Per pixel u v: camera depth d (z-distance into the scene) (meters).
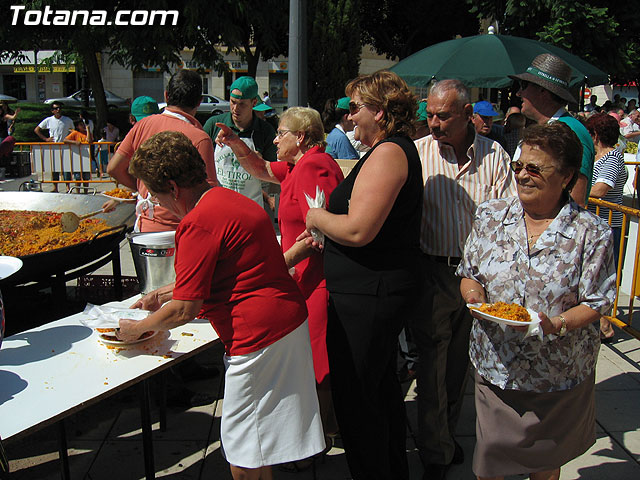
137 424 3.44
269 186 5.71
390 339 2.47
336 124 6.62
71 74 33.44
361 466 2.64
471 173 2.86
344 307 2.46
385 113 2.41
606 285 2.11
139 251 3.04
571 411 2.24
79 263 3.94
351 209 2.30
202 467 3.03
